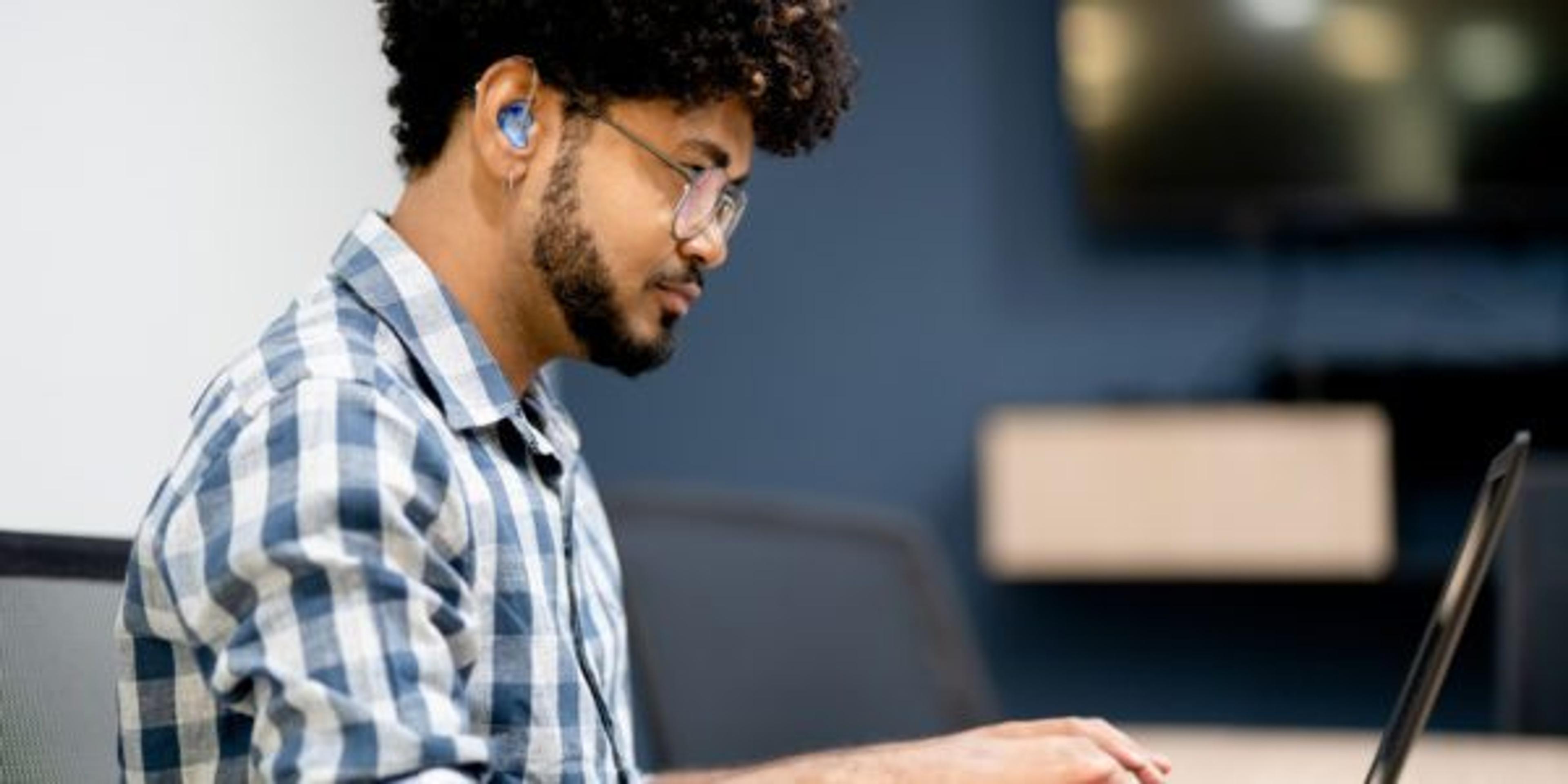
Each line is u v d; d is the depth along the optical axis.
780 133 1.21
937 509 3.68
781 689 2.07
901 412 3.70
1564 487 2.24
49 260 1.84
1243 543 3.27
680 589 2.04
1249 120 3.45
